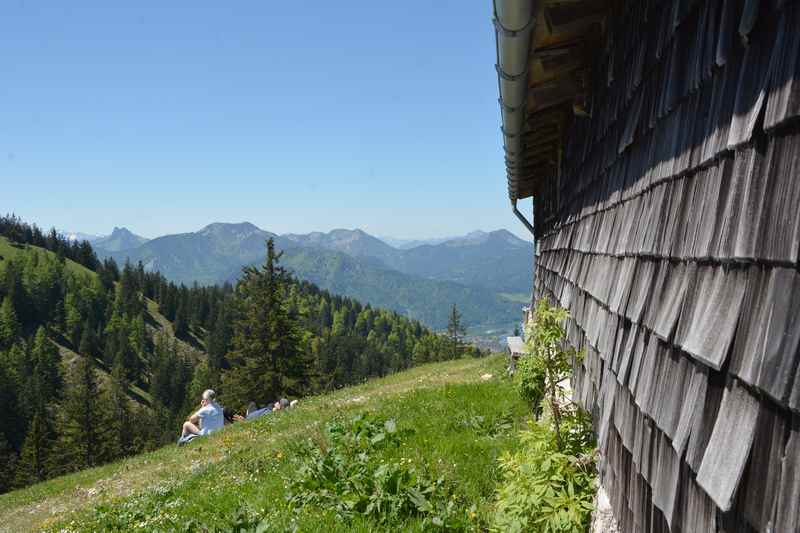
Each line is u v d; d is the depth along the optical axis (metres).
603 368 4.00
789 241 1.51
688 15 2.65
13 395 115.81
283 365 53.84
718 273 2.04
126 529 8.58
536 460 4.65
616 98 4.34
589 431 4.59
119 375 141.00
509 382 13.50
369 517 6.31
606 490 3.65
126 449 101.69
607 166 4.60
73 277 190.00
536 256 13.74
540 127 7.98
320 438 10.22
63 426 92.75
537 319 5.25
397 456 8.34
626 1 4.09
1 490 90.44
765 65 1.77
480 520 6.04
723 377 1.87
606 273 4.16
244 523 6.30
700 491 1.96
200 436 17.69
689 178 2.47
